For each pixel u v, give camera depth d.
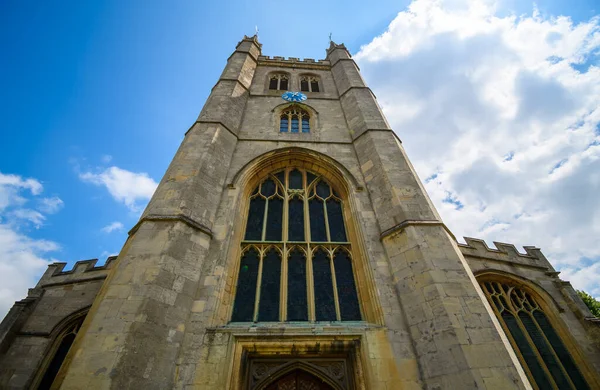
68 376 6.89
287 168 15.95
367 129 16.78
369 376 8.06
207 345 8.45
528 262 17.34
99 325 7.80
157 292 8.62
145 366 7.42
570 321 14.45
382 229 11.84
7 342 13.46
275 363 8.60
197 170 12.89
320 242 12.39
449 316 8.57
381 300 9.77
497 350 7.97
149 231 10.21
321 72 27.05
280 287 10.84
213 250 10.90
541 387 12.17
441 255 10.25
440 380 7.75
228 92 19.83
